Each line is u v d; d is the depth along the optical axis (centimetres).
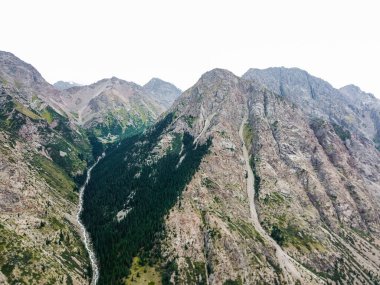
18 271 14662
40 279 14900
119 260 18750
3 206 18062
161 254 19550
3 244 15525
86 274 17462
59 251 17812
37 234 17738
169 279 18238
